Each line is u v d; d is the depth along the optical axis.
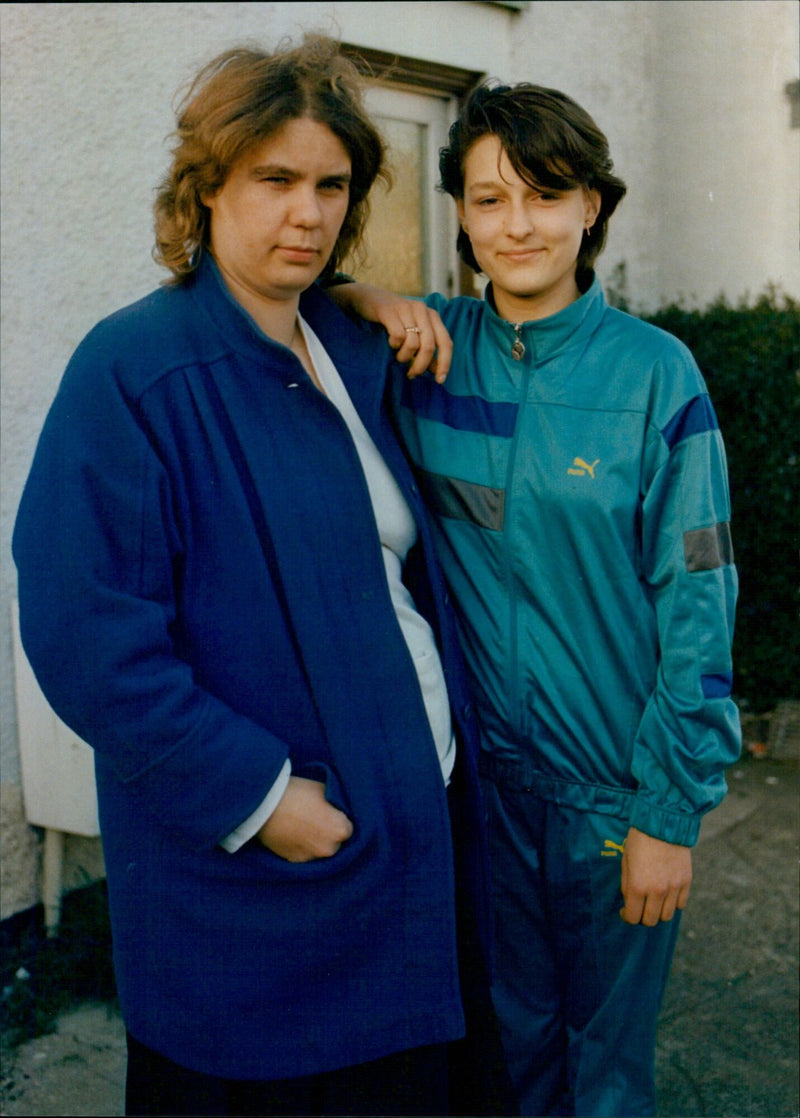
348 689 1.44
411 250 3.94
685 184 4.43
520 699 1.68
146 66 2.72
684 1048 2.35
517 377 1.62
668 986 2.57
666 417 1.52
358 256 1.83
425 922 1.52
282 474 1.41
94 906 2.63
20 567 1.33
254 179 1.35
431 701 1.58
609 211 1.64
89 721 1.32
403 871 1.50
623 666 1.62
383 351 1.62
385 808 1.47
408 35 3.59
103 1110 2.14
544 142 1.47
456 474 1.65
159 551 1.33
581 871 1.71
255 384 1.42
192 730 1.32
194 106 1.37
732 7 4.12
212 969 1.45
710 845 3.23
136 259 2.72
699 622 1.54
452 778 1.69
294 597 1.41
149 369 1.35
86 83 2.58
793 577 3.91
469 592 1.69
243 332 1.41
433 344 1.64
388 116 3.75
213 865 1.42
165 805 1.35
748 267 4.20
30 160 2.47
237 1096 1.52
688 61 4.32
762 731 3.97
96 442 1.32
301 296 1.59
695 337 4.16
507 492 1.61
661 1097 2.18
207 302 1.42
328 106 1.34
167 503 1.34
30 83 2.46
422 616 1.65
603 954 1.75
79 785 2.46
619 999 1.77
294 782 1.40
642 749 1.61
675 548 1.53
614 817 1.67
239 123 1.30
